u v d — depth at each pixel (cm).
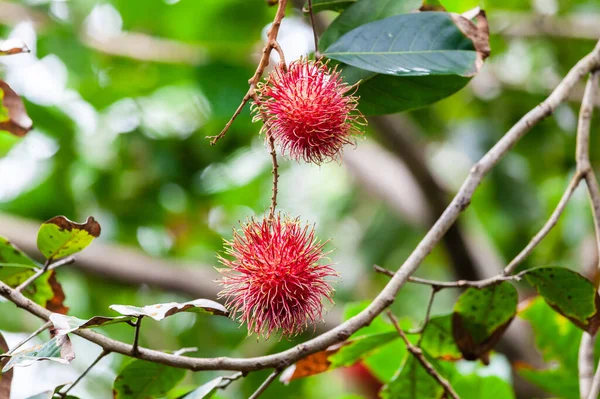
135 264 146
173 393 122
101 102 167
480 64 106
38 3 151
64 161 164
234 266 106
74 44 149
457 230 142
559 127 167
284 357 102
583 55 168
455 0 145
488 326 112
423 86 109
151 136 167
